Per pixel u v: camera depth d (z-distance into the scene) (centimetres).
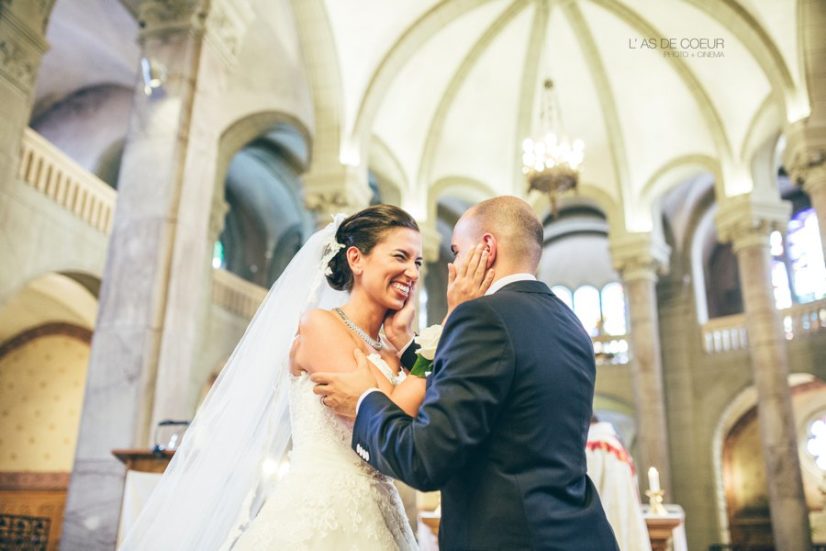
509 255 183
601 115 1403
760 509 1559
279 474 220
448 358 157
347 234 216
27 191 1024
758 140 1221
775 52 999
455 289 185
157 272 691
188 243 727
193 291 728
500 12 1273
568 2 1257
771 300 1180
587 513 156
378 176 1345
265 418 221
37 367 1386
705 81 1253
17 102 851
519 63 1345
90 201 1167
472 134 1408
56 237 1081
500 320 160
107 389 662
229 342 1462
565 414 161
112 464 635
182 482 221
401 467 149
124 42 1336
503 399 154
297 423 198
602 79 1338
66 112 1566
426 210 1345
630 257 1381
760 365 1155
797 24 951
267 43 1058
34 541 1193
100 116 1545
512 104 1394
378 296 208
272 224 1956
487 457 156
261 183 1847
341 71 1116
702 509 1519
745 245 1217
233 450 221
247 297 1560
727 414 1548
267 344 224
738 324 1565
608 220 1427
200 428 226
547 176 1045
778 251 1791
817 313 1433
